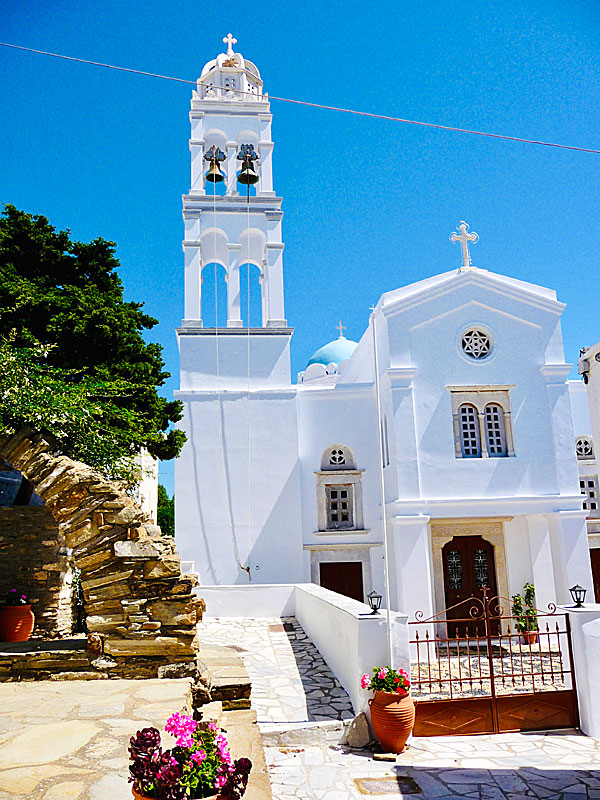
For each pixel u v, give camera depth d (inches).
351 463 801.6
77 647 323.0
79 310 551.8
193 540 753.6
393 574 757.9
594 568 822.5
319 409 807.7
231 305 840.3
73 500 322.3
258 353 821.9
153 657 311.3
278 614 638.5
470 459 721.0
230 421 786.2
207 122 877.2
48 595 505.4
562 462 728.3
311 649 520.7
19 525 513.3
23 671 309.3
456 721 412.2
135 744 168.2
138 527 323.6
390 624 397.4
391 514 733.3
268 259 853.2
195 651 313.7
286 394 798.5
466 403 745.6
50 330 527.5
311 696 417.7
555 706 431.2
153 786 158.7
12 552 509.7
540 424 739.4
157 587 317.1
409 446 709.9
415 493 698.8
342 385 811.4
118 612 314.3
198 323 821.9
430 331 749.3
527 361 753.6
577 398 864.9
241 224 857.5
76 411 384.2
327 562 770.8
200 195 853.8
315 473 788.6
